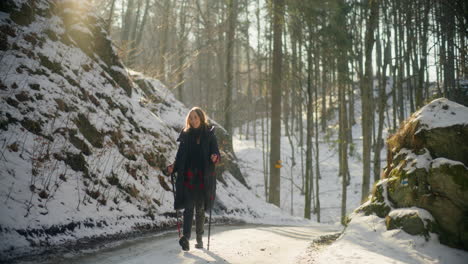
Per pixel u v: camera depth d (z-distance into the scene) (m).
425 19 12.49
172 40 25.42
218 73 32.03
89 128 6.57
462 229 4.42
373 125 25.28
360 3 14.78
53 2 8.23
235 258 3.94
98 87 7.95
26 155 4.99
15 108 5.42
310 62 16.08
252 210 11.84
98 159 6.21
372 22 13.23
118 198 5.90
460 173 4.54
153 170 7.73
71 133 5.99
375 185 5.65
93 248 4.12
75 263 3.46
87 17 9.12
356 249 4.41
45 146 5.37
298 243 5.18
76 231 4.50
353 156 28.91
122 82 9.67
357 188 24.00
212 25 20.53
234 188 13.20
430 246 4.42
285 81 18.61
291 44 19.19
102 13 18.73
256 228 7.39
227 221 8.95
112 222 5.24
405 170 5.12
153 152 8.12
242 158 30.55
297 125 35.69
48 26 7.62
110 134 7.02
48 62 6.86
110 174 6.14
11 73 5.91
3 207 4.00
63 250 3.85
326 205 22.27
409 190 4.94
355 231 5.05
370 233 4.91
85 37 8.68
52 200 4.67
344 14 14.53
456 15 9.27
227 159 14.42
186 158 4.29
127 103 8.73
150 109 11.53
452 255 4.28
